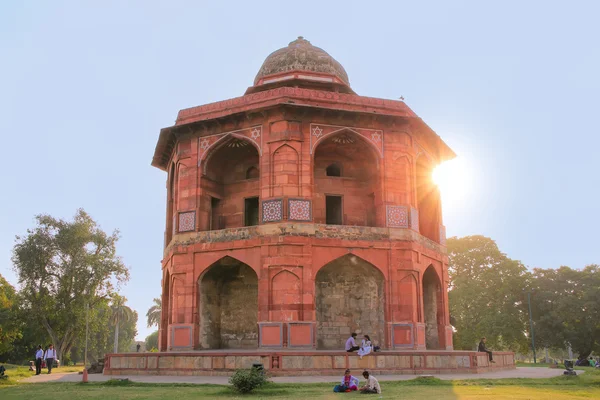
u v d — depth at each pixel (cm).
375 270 1877
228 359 1513
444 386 1232
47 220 3525
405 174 1955
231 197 2109
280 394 1090
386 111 2003
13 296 3825
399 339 1800
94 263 3512
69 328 3475
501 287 4206
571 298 4034
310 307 1742
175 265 1934
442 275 2178
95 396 1100
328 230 1833
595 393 1123
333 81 2269
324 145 2023
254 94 1973
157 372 1574
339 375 1482
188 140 2045
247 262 1825
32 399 1069
